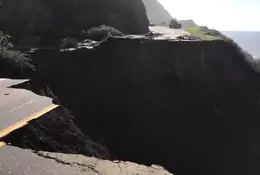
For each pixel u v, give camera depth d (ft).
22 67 53.93
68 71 77.61
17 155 13.35
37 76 56.80
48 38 102.68
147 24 148.15
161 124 75.31
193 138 75.41
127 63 79.46
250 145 81.25
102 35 98.84
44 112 18.85
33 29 105.29
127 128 73.10
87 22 116.67
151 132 73.36
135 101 76.79
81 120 45.27
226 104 85.97
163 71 79.92
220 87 86.63
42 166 12.39
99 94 76.43
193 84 82.02
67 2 114.21
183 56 82.02
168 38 88.79
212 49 87.92
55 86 74.49
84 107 73.77
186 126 76.69
